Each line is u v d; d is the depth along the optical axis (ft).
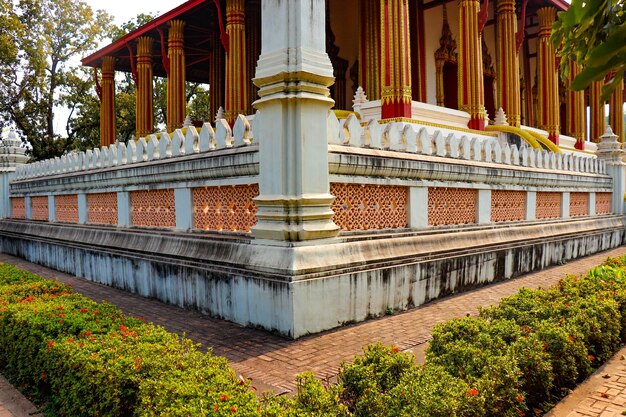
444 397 11.04
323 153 20.94
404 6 46.73
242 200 23.56
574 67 76.02
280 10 20.13
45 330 16.08
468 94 55.36
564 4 73.15
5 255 49.24
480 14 55.52
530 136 53.98
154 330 15.81
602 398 14.62
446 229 28.73
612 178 51.47
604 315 18.08
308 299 19.63
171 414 10.13
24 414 14.52
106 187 34.53
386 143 25.54
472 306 24.95
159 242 27.61
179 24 71.51
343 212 23.17
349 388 12.33
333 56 74.95
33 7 104.27
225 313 22.39
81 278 35.22
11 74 101.30
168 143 28.17
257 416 9.96
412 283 24.64
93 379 12.60
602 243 46.85
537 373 13.80
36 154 109.60
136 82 77.61
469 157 31.32
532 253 35.32
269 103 20.56
